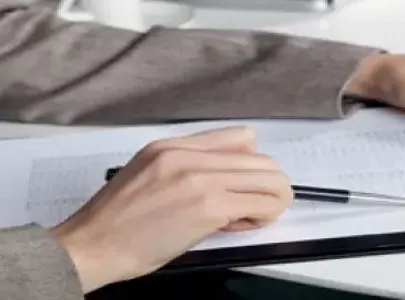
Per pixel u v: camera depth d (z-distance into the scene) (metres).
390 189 0.64
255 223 0.60
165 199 0.58
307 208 0.63
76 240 0.58
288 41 0.80
